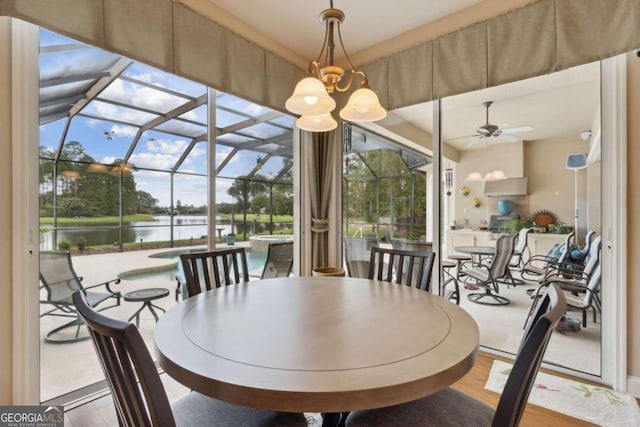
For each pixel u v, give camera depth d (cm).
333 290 170
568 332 266
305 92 155
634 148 197
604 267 210
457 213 400
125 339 68
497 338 280
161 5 219
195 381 82
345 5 250
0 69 163
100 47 188
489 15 242
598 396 196
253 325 116
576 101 278
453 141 389
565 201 316
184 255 192
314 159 358
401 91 291
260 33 293
